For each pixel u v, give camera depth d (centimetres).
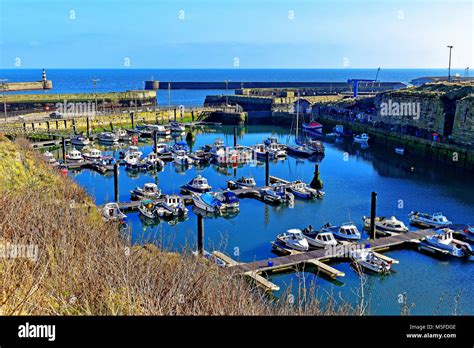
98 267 1216
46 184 2653
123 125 9194
